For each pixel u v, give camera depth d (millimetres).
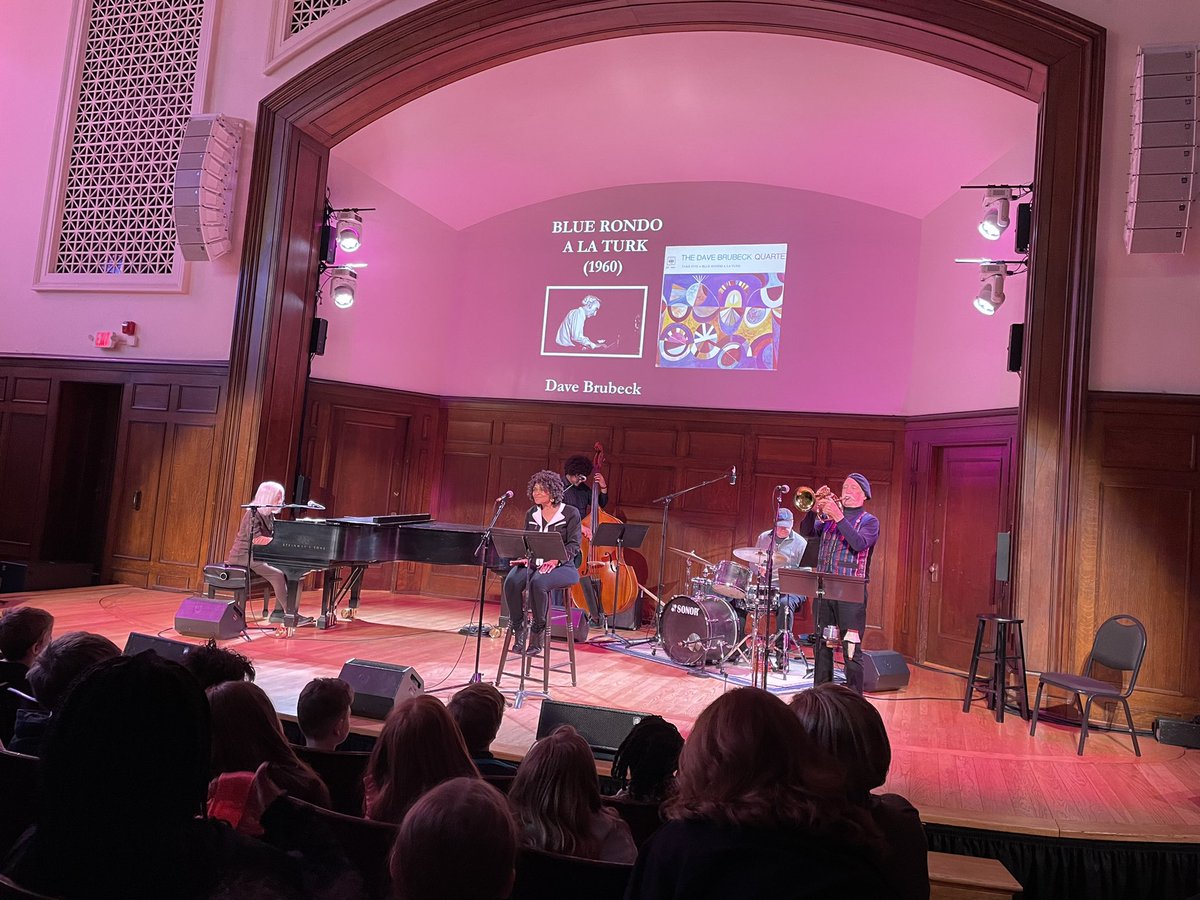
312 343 8492
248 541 6809
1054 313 6094
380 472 9836
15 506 8859
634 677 6160
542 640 5750
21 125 9102
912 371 8773
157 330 8477
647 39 7586
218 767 2205
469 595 9969
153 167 8664
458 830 1192
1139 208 5758
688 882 1169
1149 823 3752
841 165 8703
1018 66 6406
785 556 6715
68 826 1253
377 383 9734
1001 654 5770
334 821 1735
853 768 1771
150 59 8750
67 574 8297
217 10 8414
